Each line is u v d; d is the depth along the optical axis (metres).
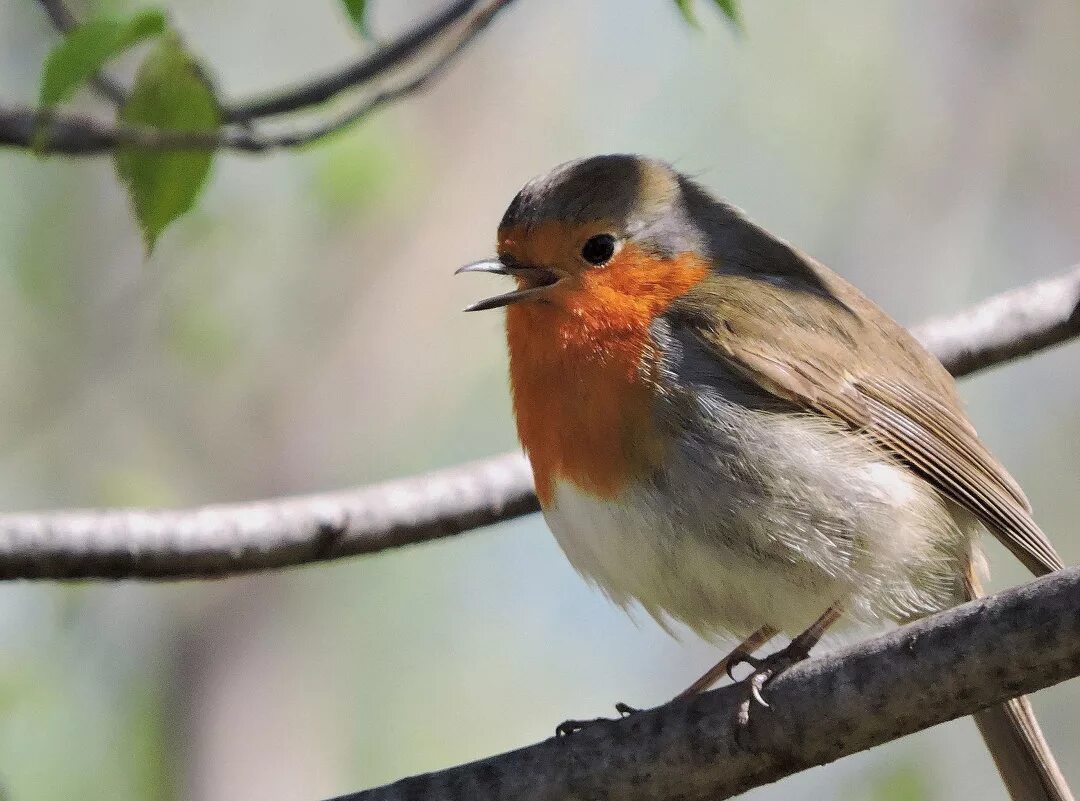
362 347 13.66
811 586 7.68
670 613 7.89
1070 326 9.43
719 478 7.59
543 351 7.77
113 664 13.16
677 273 7.97
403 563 14.15
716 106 13.84
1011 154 13.16
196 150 7.00
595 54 14.12
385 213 13.50
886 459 8.09
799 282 8.40
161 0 12.02
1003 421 14.09
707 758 6.38
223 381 13.52
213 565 8.16
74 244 13.40
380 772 13.45
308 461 13.43
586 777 6.46
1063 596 5.80
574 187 7.96
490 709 13.84
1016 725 8.12
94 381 13.40
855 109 13.45
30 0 13.40
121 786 12.61
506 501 8.68
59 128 6.95
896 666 6.07
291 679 13.48
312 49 14.19
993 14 13.37
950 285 12.77
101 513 8.05
